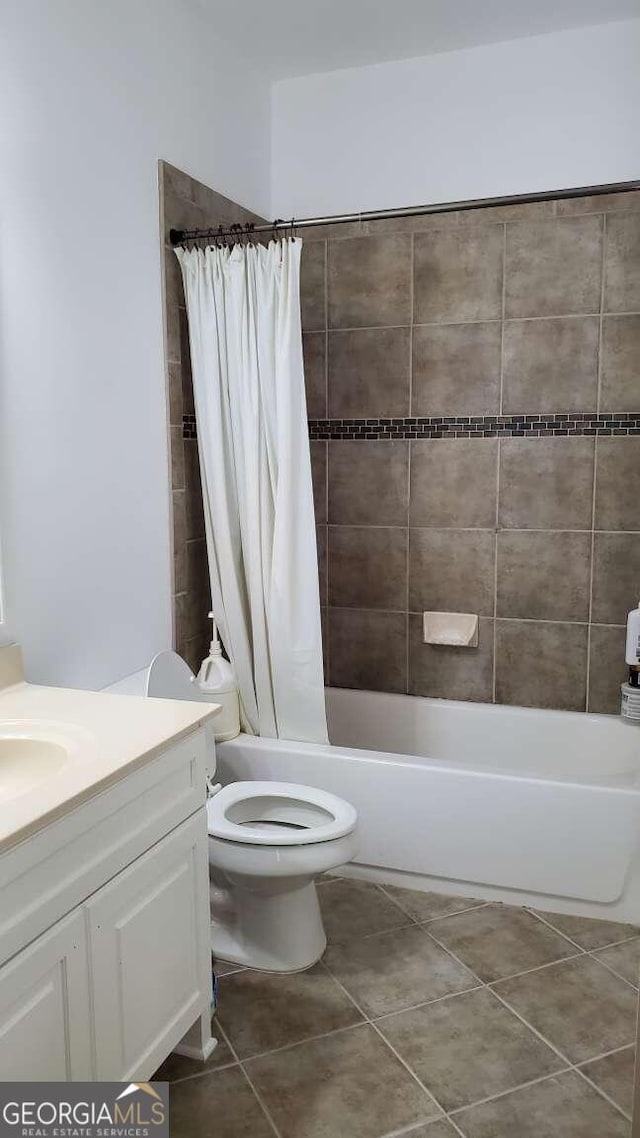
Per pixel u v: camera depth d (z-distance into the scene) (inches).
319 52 122.3
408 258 123.8
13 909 50.1
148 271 101.0
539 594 123.6
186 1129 67.3
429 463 126.3
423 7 109.6
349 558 132.6
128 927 61.5
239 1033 78.6
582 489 119.6
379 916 98.1
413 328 124.6
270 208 134.4
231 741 109.0
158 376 103.9
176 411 107.1
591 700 123.3
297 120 131.8
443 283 122.4
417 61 124.0
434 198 125.1
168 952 67.5
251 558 107.0
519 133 119.8
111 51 92.7
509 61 119.3
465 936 93.8
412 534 128.6
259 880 84.6
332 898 102.2
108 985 59.3
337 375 129.6
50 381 84.7
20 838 49.4
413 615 130.3
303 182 132.6
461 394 123.4
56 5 83.4
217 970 88.5
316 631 106.3
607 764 119.2
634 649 115.9
